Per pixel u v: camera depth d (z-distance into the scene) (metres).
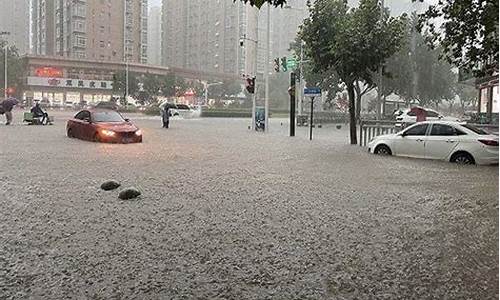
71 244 6.09
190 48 99.69
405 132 17.38
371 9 23.03
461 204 8.92
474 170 13.80
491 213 8.18
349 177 12.19
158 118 52.44
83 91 86.81
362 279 5.04
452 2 15.62
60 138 22.58
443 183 11.38
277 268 5.34
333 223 7.36
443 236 6.70
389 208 8.51
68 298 4.47
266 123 33.94
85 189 9.91
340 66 23.28
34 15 114.12
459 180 11.88
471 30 15.43
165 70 94.25
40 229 6.78
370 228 7.10
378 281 4.98
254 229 6.94
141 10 102.06
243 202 8.84
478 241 6.46
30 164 13.62
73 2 93.00
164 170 12.94
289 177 12.06
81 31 94.19
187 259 5.59
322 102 62.53
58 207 8.19
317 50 23.94
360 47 22.64
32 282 4.84
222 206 8.47
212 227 7.02
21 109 67.19
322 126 44.00
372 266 5.44
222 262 5.51
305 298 4.55
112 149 18.42
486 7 14.28
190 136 27.02
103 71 89.06
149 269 5.25
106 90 88.69
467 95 73.44
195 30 97.81
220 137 26.88
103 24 96.75
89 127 21.70
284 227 7.08
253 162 15.18
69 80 85.25
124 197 9.00
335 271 5.27
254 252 5.88
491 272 5.25
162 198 9.11
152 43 130.25
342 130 37.69
